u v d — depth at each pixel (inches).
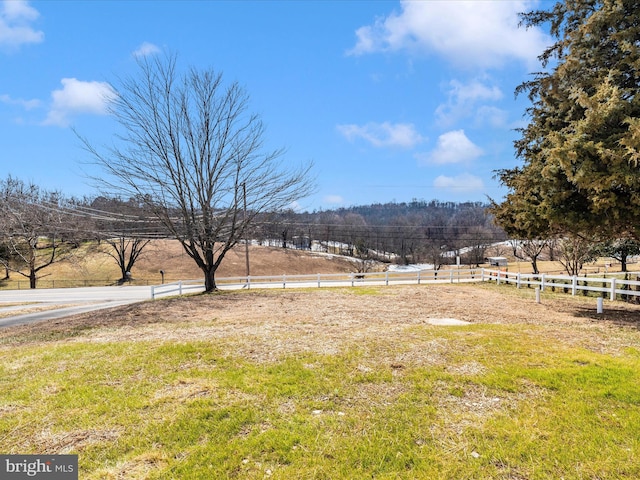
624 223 412.5
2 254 1841.8
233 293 773.9
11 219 1434.5
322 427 172.6
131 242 1945.1
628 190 370.3
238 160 838.5
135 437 165.5
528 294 680.4
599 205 368.8
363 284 973.2
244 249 2349.9
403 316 448.1
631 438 161.2
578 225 418.9
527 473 140.5
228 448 156.3
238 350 289.6
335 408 192.1
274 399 201.6
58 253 1900.8
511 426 171.9
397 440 161.6
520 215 472.4
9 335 426.6
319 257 2341.3
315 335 338.0
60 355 292.5
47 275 1712.6
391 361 260.2
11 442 164.6
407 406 193.5
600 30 431.8
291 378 229.6
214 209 847.7
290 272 2038.6
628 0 406.0
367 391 211.9
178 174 799.1
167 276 1883.6
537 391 209.8
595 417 178.9
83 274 1836.9
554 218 418.3
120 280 1715.1
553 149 376.2
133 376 238.2
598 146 360.2
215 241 872.9
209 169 832.3
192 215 821.9
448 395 206.7
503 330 354.3
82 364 265.3
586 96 382.9
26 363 275.1
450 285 872.3
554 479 137.0
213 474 140.3
